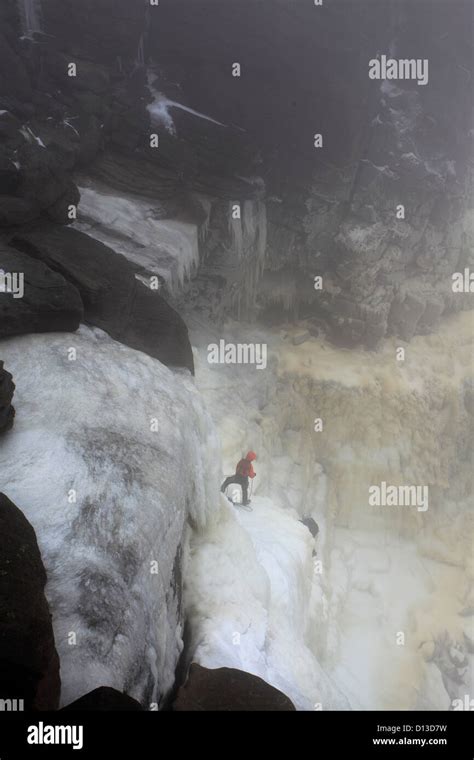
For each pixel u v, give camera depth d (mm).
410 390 20953
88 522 5332
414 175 20484
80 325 8547
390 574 18859
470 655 17203
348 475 20109
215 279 17688
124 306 9180
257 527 11414
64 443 6137
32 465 5723
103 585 4855
